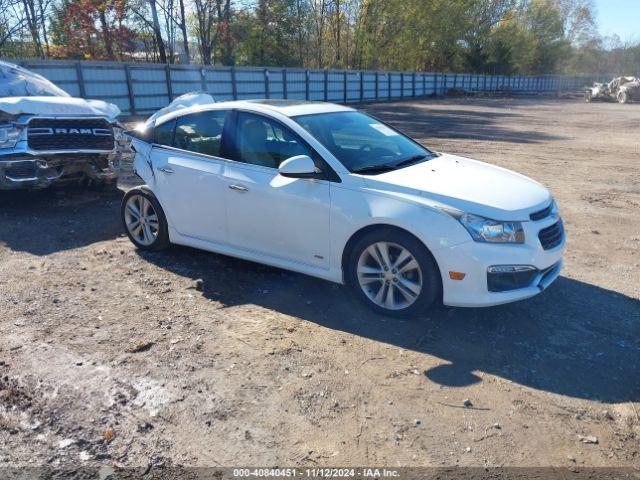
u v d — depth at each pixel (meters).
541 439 2.82
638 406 3.12
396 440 2.80
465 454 2.71
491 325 4.07
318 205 4.23
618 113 31.45
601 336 3.94
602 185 9.84
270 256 4.69
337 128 4.77
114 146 7.74
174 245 5.87
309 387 3.26
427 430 2.88
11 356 3.57
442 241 3.74
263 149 4.65
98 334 3.89
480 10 69.31
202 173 4.91
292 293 4.63
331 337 3.88
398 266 4.02
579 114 30.55
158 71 26.02
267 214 4.55
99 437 2.80
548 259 3.96
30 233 6.35
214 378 3.34
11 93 7.95
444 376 3.39
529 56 83.50
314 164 4.32
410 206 3.87
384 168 4.37
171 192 5.20
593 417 3.01
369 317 4.18
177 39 41.75
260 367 3.47
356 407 3.07
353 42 53.62
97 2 30.00
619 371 3.48
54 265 5.29
